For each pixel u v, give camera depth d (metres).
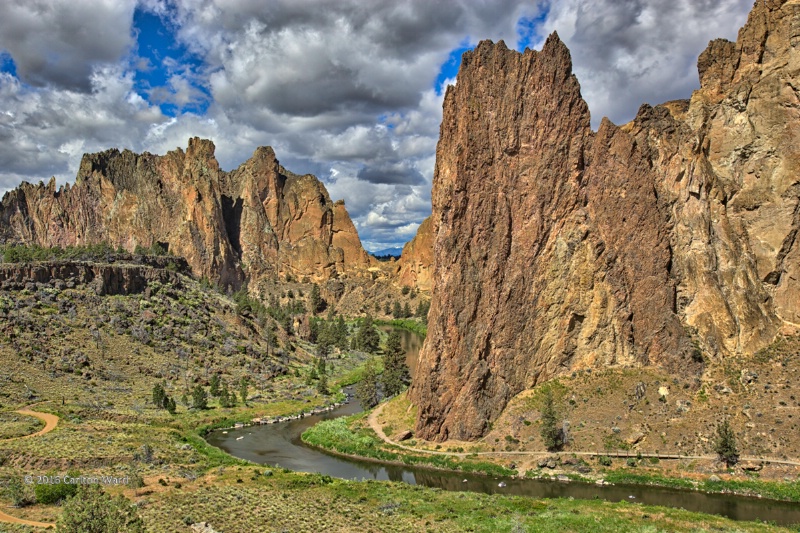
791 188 110.62
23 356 138.50
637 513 74.44
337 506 77.12
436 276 117.81
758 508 79.19
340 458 107.06
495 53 118.25
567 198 114.19
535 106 115.38
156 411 131.25
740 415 95.56
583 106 115.75
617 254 112.94
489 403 108.12
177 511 72.06
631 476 89.75
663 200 115.88
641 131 119.62
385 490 85.38
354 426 121.75
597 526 69.50
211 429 127.25
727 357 106.44
